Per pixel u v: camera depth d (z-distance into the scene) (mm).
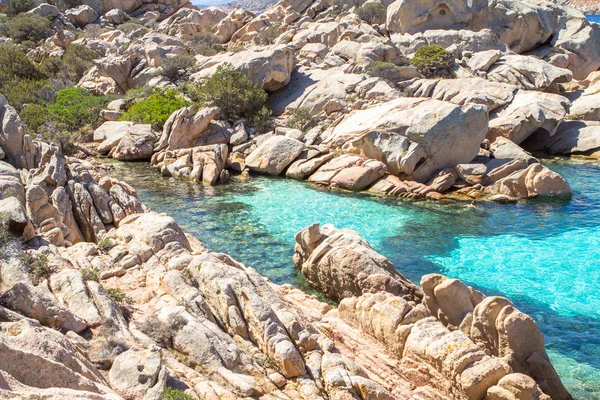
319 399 12969
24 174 24266
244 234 29531
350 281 21469
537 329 16281
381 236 29453
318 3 87938
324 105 50656
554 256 26516
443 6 70188
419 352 15359
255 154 42844
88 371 11312
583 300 22172
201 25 90688
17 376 9805
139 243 20266
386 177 38438
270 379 13508
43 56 78125
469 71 58656
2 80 60688
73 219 23062
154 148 45844
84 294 15008
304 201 35375
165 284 16781
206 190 37750
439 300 17688
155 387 11719
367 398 13156
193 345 13930
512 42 71688
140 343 13797
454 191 37438
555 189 35688
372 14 77750
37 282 15742
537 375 15859
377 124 40656
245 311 14969
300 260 25219
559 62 70062
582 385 16656
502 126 45969
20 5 97500
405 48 67500
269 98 55906
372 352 16406
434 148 38344
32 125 45219
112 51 76688
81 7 97875
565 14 74000
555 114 46406
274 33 74812
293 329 14750
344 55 61281
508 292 23000
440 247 27938
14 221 18016
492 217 32375
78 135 50438
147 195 36375
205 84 52312
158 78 60844
